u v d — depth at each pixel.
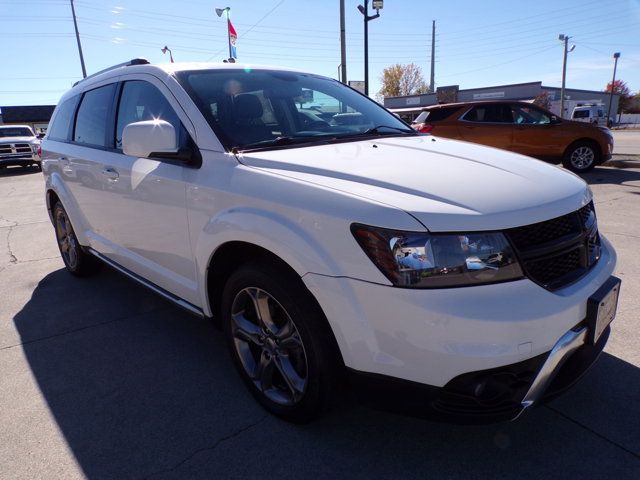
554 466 2.06
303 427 2.37
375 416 2.43
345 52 15.07
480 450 2.17
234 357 2.60
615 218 6.14
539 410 2.42
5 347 3.33
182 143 2.67
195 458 2.19
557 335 1.85
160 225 2.86
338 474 2.07
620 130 42.00
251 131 2.68
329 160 2.30
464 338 1.72
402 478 2.03
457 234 1.77
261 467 2.12
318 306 2.04
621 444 2.17
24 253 5.86
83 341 3.38
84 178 3.72
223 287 2.69
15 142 18.22
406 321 1.76
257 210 2.18
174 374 2.91
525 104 10.45
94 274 4.79
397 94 72.38
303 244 1.97
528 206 1.92
